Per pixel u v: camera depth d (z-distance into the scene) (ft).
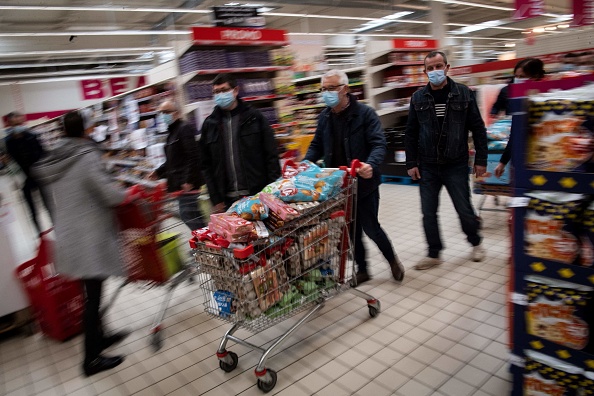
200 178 11.41
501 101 14.75
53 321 9.62
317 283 8.01
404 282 10.65
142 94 18.20
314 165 8.64
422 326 8.52
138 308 11.15
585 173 4.66
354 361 7.62
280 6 30.55
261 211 7.07
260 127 9.98
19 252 16.81
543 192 5.02
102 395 7.59
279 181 7.95
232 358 7.76
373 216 9.99
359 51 29.73
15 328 10.30
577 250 4.84
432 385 6.75
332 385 7.02
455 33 60.13
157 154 16.96
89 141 8.11
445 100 10.37
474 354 7.42
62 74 48.44
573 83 4.92
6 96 42.32
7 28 28.66
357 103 9.81
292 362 7.79
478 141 10.64
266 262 6.98
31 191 17.34
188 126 11.34
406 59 24.61
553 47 22.06
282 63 17.25
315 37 45.44
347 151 9.82
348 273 8.93
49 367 8.80
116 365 8.44
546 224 5.00
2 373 8.80
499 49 83.51
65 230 7.83
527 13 14.99
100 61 44.73
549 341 5.21
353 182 8.17
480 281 10.24
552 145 4.86
